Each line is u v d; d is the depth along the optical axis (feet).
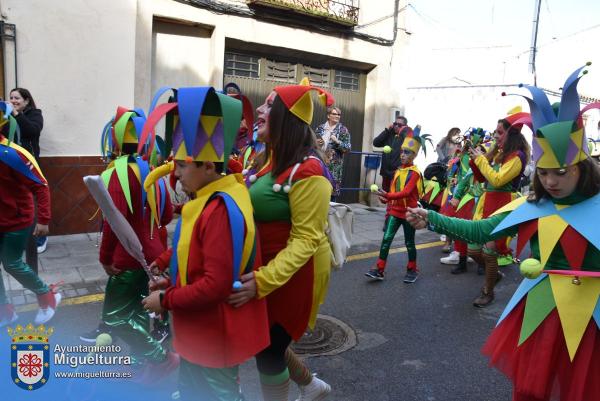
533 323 7.23
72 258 18.26
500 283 18.76
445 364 12.07
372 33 31.68
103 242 9.33
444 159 30.60
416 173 16.96
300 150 7.44
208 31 25.66
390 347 12.85
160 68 24.57
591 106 6.76
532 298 7.36
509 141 15.79
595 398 6.83
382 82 32.91
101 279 16.31
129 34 21.98
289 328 7.82
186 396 6.93
